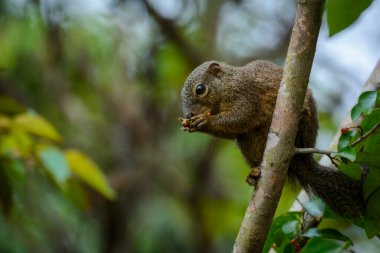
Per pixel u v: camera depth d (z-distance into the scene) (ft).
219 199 47.03
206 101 25.50
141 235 44.78
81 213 42.06
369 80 20.70
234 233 47.85
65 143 44.24
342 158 16.33
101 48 47.52
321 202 19.81
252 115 23.58
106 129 46.06
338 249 18.65
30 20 45.57
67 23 46.11
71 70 46.78
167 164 45.93
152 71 47.03
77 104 46.32
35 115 26.22
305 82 15.92
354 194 19.83
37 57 45.85
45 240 40.32
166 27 44.24
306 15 15.94
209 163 46.11
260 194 15.85
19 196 38.34
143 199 44.75
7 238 38.06
